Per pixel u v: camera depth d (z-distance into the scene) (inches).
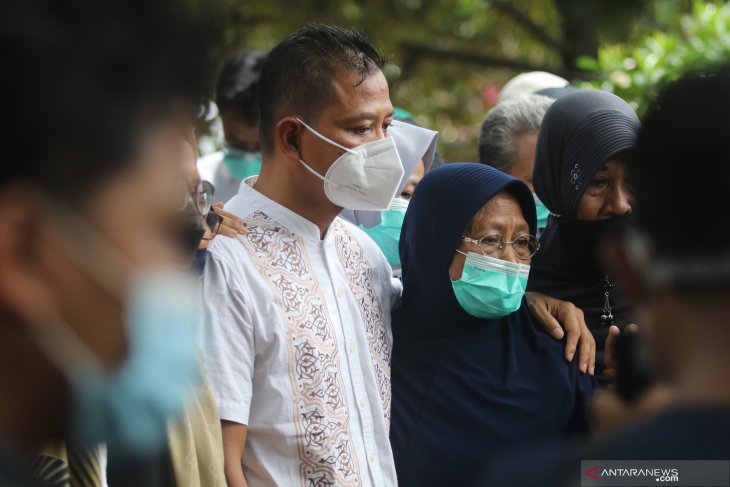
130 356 109.3
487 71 991.0
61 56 103.9
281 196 271.9
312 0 823.1
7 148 102.1
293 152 270.8
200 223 214.1
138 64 108.3
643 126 129.2
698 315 120.6
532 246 302.7
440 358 301.9
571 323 307.6
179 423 204.8
